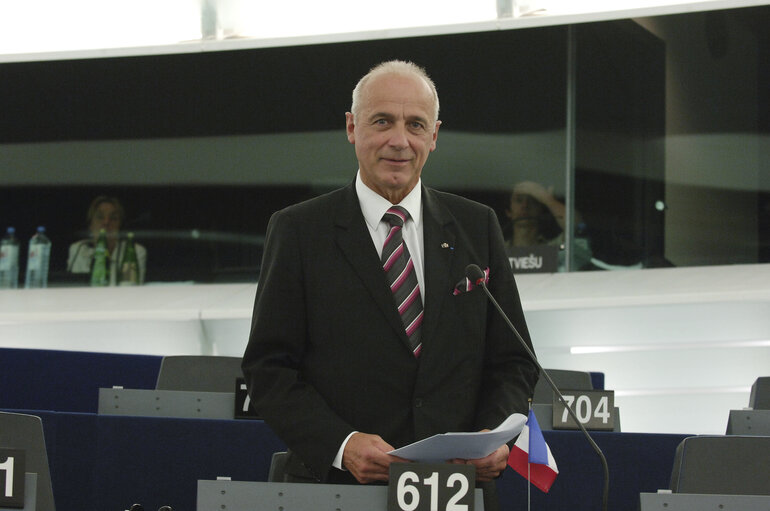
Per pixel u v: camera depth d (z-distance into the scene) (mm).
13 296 11094
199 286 11266
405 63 3912
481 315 3852
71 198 11750
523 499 5395
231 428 5609
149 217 11633
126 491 5582
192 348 10219
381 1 7750
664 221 10250
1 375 7020
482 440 3375
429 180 11039
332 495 3434
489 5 7758
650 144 10383
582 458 5375
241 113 11727
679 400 9234
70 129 11891
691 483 4172
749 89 10148
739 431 5141
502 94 10906
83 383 7105
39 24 8094
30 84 11953
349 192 3959
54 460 5582
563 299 9414
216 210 11594
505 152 10844
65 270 11516
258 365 3771
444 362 3748
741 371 9102
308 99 11656
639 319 9312
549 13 7797
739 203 10094
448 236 3893
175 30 8172
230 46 8281
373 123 3812
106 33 8219
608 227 10359
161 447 5602
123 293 11062
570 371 6020
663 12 7691
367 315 3742
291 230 3865
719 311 9102
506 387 3814
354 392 3719
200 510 3463
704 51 10320
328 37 8156
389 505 3352
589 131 10586
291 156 11633
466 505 3330
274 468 4434
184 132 11758
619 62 10570
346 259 3799
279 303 3795
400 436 3705
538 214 10570
